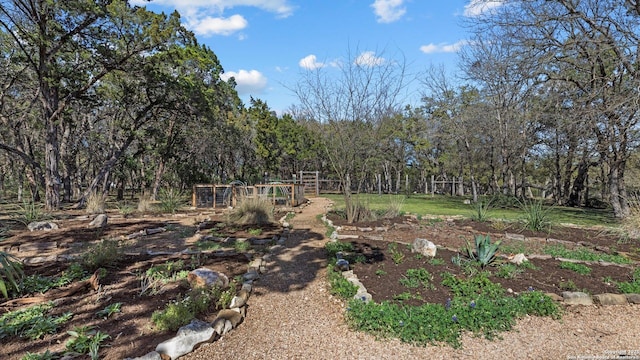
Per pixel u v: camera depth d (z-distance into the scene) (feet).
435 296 11.60
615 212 32.63
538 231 23.65
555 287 12.91
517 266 15.02
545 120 37.55
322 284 13.67
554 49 29.63
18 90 48.96
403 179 99.30
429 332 9.25
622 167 33.24
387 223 25.72
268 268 15.65
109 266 14.14
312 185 69.62
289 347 8.99
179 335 8.49
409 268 14.38
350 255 16.43
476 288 12.03
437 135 73.36
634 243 20.33
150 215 32.53
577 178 52.26
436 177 101.09
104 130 65.87
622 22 28.94
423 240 16.83
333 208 35.40
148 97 45.37
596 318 10.89
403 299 11.23
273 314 11.04
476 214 29.19
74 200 55.42
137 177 88.33
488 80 46.98
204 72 50.19
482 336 9.49
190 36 43.68
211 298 10.87
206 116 48.01
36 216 25.85
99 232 22.18
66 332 8.70
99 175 41.91
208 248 18.70
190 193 53.06
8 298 10.73
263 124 71.46
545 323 10.44
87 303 10.47
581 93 33.01
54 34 34.91
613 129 30.91
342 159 27.68
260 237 21.63
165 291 11.49
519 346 9.11
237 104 75.20
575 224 27.68
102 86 44.75
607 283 13.35
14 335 8.50
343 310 11.15
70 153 60.34
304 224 27.89
